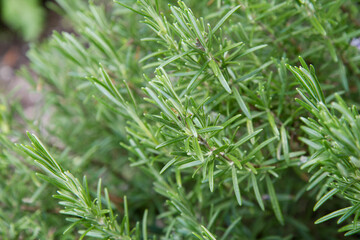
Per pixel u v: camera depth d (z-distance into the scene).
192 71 0.37
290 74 0.44
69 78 0.56
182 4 0.35
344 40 0.42
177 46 0.37
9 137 0.49
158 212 0.55
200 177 0.41
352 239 0.47
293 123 0.41
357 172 0.32
